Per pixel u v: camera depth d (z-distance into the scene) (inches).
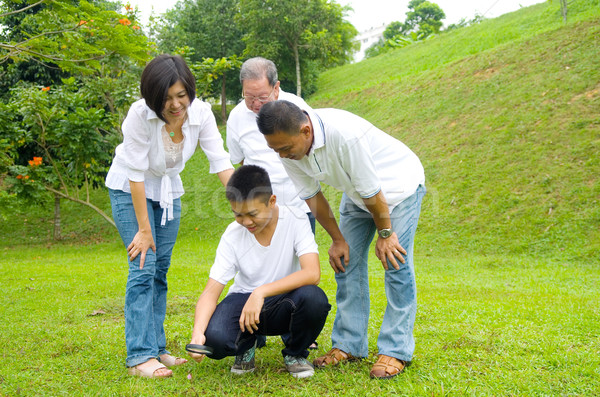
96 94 459.8
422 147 467.5
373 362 107.7
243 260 101.4
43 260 395.5
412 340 102.1
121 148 111.6
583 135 376.5
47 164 502.6
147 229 106.8
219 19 864.3
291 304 95.2
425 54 813.9
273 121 86.3
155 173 110.3
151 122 102.3
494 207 358.0
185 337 132.3
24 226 588.7
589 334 120.3
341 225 110.8
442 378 94.1
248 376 99.3
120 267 314.2
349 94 715.4
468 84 527.8
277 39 826.2
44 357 114.3
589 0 645.9
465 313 147.8
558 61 470.3
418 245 350.3
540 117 415.8
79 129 419.5
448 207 379.6
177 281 246.8
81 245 508.4
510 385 89.7
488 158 407.2
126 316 105.0
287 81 917.8
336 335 109.7
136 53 218.8
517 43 546.3
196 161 611.8
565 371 95.3
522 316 143.9
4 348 122.0
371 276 266.1
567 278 239.3
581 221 314.5
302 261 100.5
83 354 115.9
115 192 109.3
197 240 468.4
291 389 92.3
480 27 809.5
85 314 167.3
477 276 259.1
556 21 642.8
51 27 205.5
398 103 586.9
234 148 135.9
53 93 458.9
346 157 90.9
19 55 216.4
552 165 367.2
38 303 190.4
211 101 1013.8
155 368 101.3
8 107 416.8
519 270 271.6
